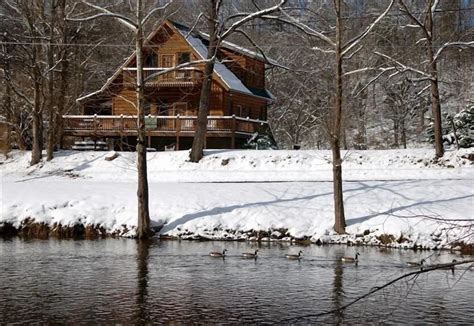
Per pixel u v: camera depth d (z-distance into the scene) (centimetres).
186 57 5541
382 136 7362
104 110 6203
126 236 3011
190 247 2759
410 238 2745
